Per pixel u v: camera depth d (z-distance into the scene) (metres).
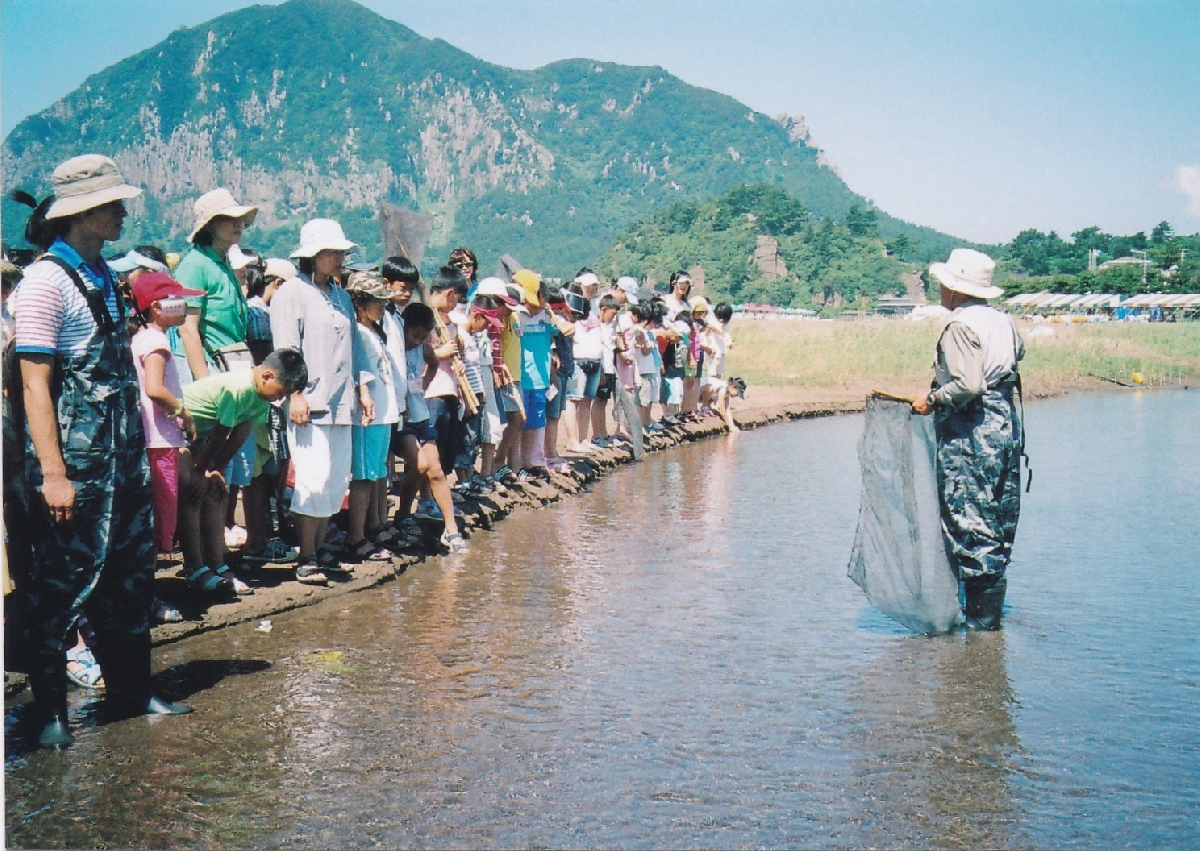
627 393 15.46
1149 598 7.98
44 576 5.03
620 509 11.51
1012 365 7.10
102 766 4.93
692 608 7.62
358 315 8.24
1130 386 32.66
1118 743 5.35
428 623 7.15
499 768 4.96
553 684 6.04
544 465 12.48
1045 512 11.35
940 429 7.13
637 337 15.83
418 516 9.65
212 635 6.80
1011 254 147.38
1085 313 93.50
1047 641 6.95
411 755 5.08
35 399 4.86
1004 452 7.02
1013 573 8.77
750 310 154.88
